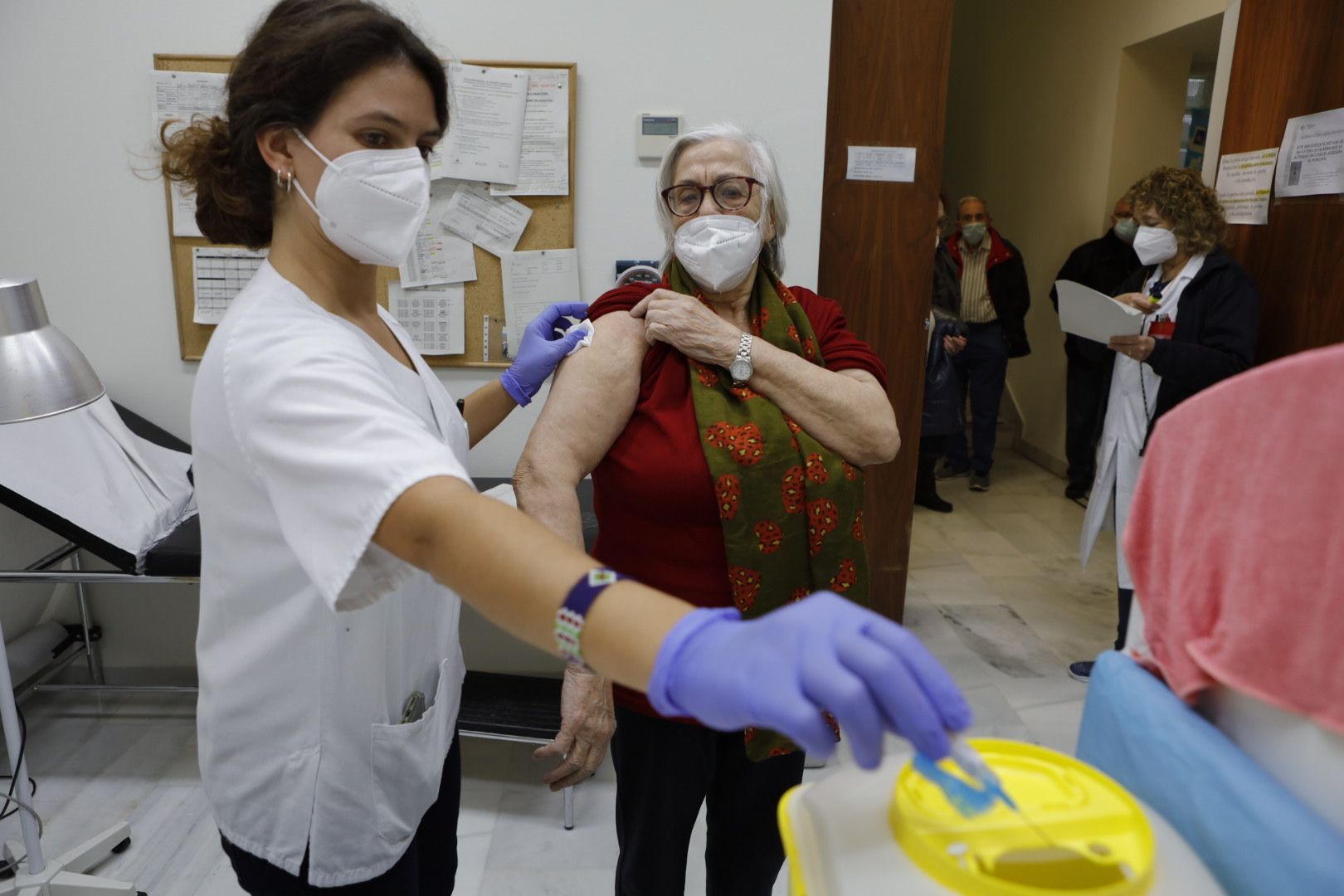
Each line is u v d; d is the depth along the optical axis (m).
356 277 0.99
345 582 0.70
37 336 1.38
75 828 2.09
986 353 4.77
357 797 0.99
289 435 0.74
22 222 2.50
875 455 1.20
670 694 0.52
